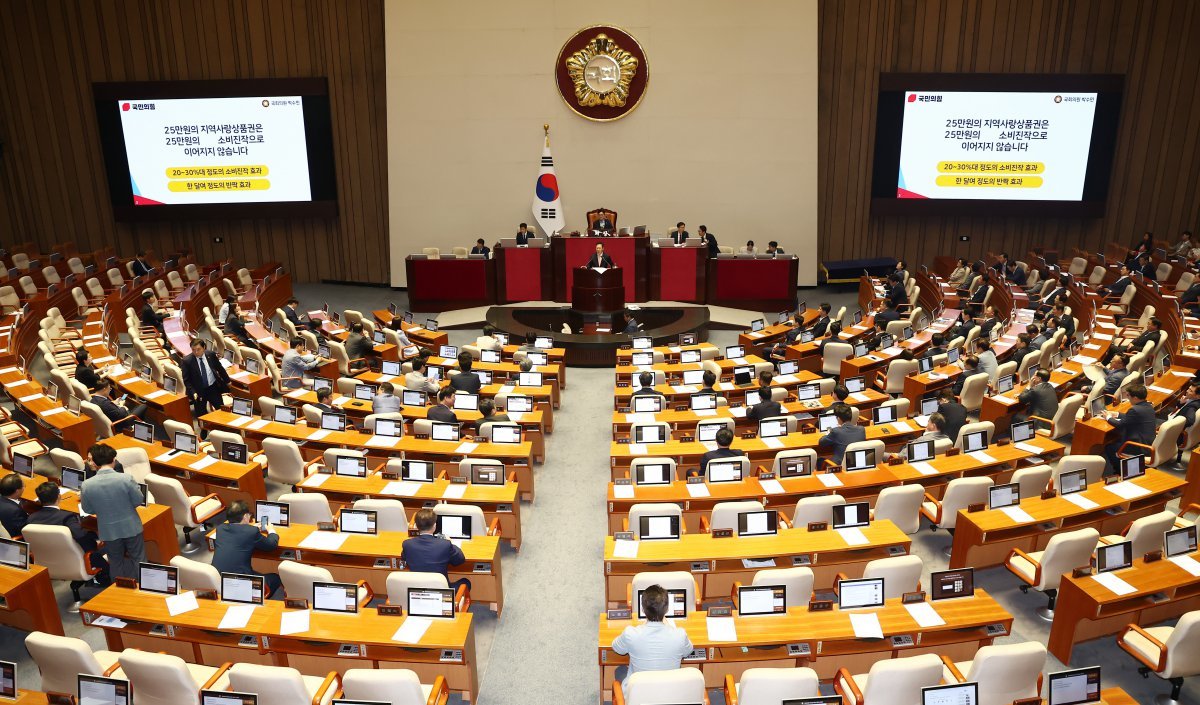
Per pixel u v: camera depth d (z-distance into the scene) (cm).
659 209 2142
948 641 619
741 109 2073
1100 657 695
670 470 870
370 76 2116
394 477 904
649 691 514
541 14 2041
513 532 875
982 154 2061
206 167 2133
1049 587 720
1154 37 2011
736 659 611
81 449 1043
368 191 2194
